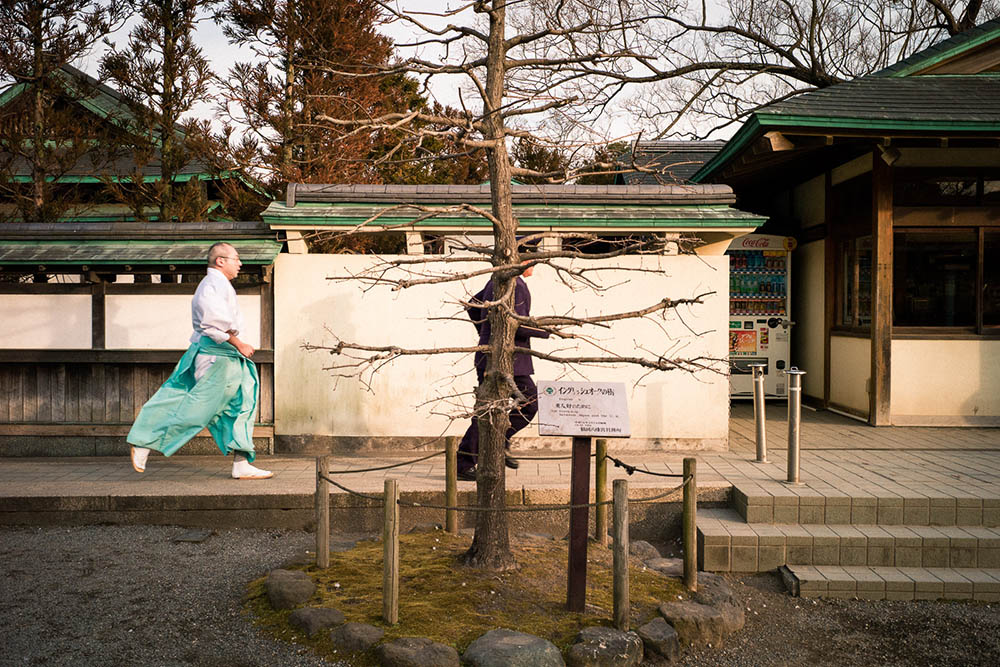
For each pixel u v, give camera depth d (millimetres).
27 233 7305
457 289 7398
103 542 5551
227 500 5930
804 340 11336
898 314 8891
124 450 7461
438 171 10195
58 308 7332
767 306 11531
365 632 3883
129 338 7336
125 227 7367
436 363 7398
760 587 5129
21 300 7328
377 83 9492
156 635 4074
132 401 7445
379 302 7379
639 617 4266
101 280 7434
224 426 6340
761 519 5621
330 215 7164
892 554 5246
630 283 7383
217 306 6031
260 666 3766
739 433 8516
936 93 8695
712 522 5633
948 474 6336
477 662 3654
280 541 5664
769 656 4250
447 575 4609
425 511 5930
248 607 4414
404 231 7402
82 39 11195
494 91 4539
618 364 7383
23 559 5172
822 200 10562
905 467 6637
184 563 5152
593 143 4406
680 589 4719
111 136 12484
